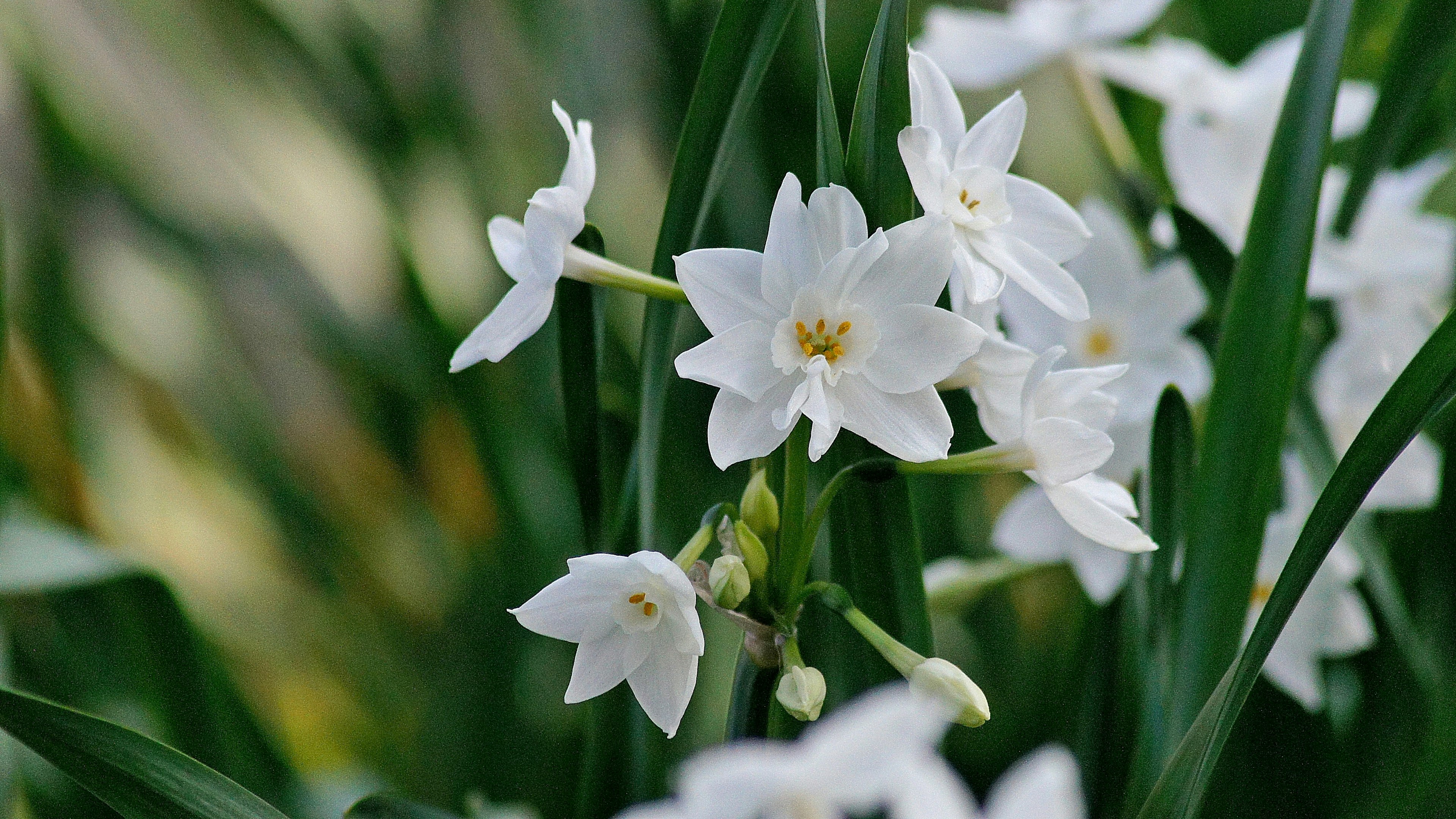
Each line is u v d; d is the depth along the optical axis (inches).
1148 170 24.7
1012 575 22.4
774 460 19.9
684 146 20.2
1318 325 22.4
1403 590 22.4
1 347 22.1
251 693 28.4
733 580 19.0
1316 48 20.0
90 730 18.8
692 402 24.9
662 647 19.0
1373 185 21.6
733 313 19.0
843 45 26.1
